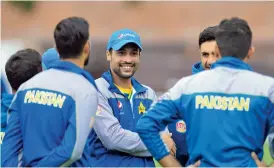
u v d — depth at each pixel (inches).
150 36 3489.2
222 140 582.6
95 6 4005.9
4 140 626.8
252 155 587.2
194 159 598.9
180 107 604.4
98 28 3873.0
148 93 760.3
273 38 3344.0
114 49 729.0
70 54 619.5
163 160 613.9
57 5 4045.3
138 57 741.9
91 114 604.4
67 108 598.9
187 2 3885.3
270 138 614.9
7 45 3085.6
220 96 589.3
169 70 3272.6
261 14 3666.3
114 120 717.3
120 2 3998.5
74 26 616.1
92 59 2994.6
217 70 599.8
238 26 602.5
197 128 593.6
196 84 601.0
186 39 3403.1
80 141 593.6
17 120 625.6
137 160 724.0
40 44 3585.1
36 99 611.5
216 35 612.1
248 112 583.2
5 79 1046.4
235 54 600.4
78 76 612.7
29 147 606.5
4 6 3954.2
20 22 3946.9
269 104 588.1
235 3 3794.3
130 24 3885.3
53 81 612.1
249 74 594.2
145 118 608.7
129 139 711.7
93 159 724.7
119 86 745.0
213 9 3786.9
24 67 681.6
